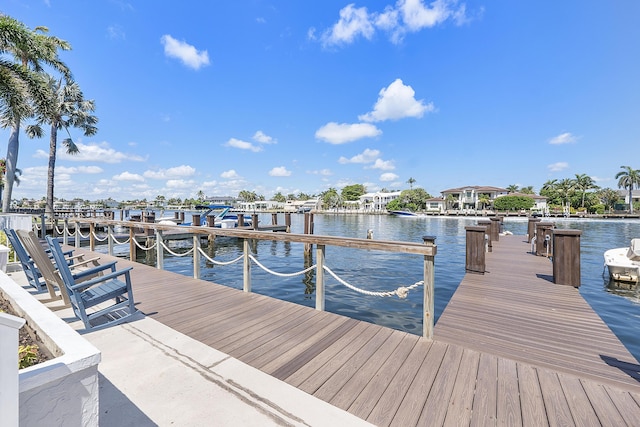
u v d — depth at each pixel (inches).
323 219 1868.8
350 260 400.2
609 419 70.2
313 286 281.3
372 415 70.1
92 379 47.9
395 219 1828.2
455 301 169.8
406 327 174.1
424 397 77.4
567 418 70.4
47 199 749.3
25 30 394.3
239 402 73.5
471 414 71.2
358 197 3713.1
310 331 118.9
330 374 87.9
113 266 136.6
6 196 556.7
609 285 257.1
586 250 485.4
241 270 356.8
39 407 41.9
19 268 222.8
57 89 745.0
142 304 152.0
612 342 116.0
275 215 858.1
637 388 84.2
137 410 69.9
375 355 99.8
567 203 2183.8
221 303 153.6
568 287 198.4
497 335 122.3
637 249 259.1
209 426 65.2
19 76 379.2
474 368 92.4
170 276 215.3
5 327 36.9
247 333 116.6
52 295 152.7
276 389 79.0
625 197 2383.1
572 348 110.6
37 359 62.6
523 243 436.5
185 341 107.7
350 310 203.3
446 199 2421.3
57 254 113.7
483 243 237.5
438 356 99.7
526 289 193.8
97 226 832.3
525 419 69.7
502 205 2085.4
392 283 281.0
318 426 65.8
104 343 105.4
